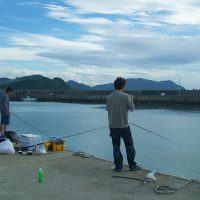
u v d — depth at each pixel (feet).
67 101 399.65
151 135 112.16
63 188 21.08
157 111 235.40
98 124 148.97
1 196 19.66
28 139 31.53
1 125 35.01
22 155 30.14
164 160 69.41
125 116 24.53
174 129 130.82
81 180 22.68
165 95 311.27
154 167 63.00
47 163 27.22
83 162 27.50
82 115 199.72
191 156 74.13
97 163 27.20
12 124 137.80
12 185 21.66
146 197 19.42
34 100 420.36
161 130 127.65
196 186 21.33
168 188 20.61
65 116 191.72
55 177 23.38
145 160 69.87
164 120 167.43
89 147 83.71
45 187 21.26
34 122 153.07
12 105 323.78
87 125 144.46
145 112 223.92
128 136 24.72
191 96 299.17
